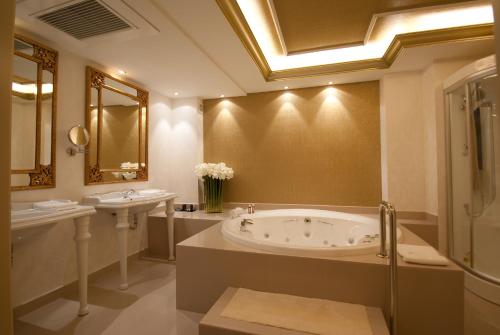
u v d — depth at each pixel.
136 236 2.85
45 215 1.48
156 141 3.21
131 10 1.60
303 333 1.12
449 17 2.06
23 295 1.76
